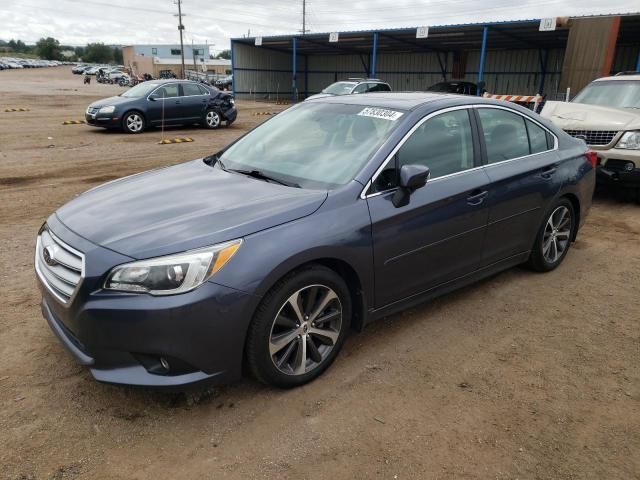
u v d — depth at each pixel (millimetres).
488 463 2502
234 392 2990
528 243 4461
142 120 14953
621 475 2449
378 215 3168
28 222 6121
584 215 5059
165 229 2701
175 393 2955
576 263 5152
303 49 40906
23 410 2795
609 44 17453
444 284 3779
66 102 26281
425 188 3471
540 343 3627
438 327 3814
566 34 26531
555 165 4531
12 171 9055
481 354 3465
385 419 2795
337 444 2602
